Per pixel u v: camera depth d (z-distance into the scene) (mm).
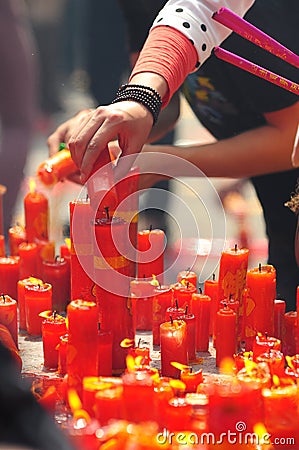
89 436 1780
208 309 2613
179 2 2568
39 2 7133
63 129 3254
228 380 2025
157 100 2389
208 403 1833
